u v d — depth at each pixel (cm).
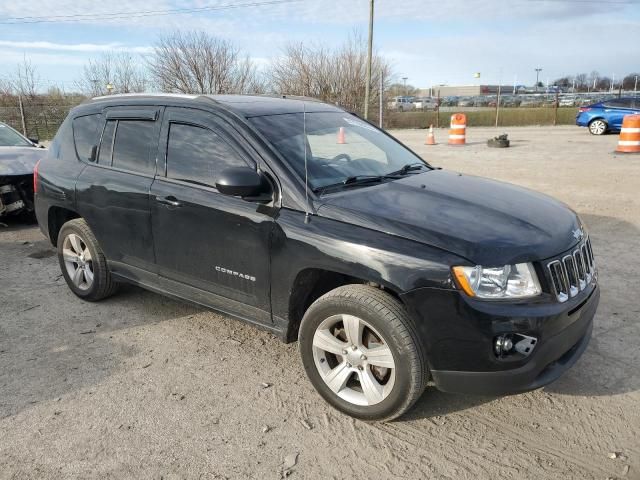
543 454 284
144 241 414
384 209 314
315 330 321
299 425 312
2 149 804
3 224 813
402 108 3672
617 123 2056
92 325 446
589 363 371
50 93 2722
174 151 396
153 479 270
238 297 363
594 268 346
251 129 358
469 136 2197
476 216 312
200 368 375
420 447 292
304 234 315
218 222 357
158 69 2903
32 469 277
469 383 283
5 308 486
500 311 271
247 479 270
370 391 306
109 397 341
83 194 454
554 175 1095
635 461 277
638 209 795
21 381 361
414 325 286
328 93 3186
